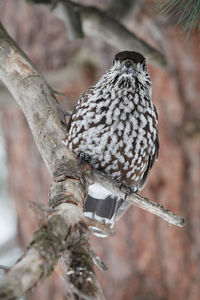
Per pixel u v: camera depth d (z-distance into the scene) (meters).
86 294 4.57
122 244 12.47
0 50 7.82
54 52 13.66
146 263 12.36
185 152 12.22
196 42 12.14
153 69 12.48
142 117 7.85
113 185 7.68
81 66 13.34
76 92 13.38
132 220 12.42
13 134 14.16
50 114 7.53
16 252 14.33
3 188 15.44
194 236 12.11
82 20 10.14
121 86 7.72
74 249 4.89
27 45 14.03
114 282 12.50
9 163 14.44
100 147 7.68
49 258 4.43
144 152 8.05
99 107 7.68
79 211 5.36
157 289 12.29
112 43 10.38
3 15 14.56
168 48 12.33
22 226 14.23
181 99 12.32
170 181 12.26
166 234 12.22
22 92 7.67
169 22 11.49
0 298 3.91
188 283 12.15
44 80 7.81
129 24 12.67
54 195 6.03
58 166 7.02
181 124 12.30
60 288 12.84
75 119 7.72
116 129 7.68
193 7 7.04
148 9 12.38
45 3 9.79
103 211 8.79
